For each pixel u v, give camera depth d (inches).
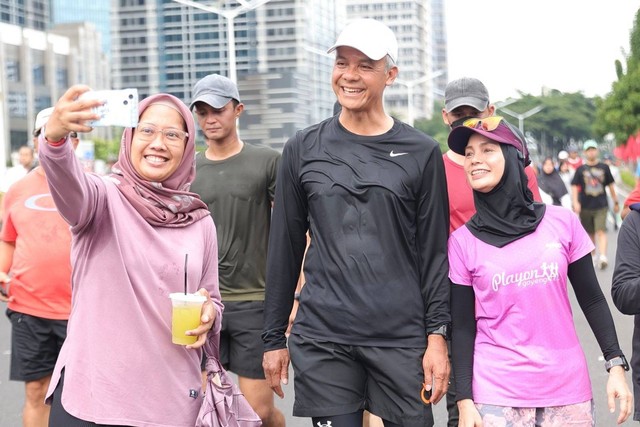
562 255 178.4
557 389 175.3
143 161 163.9
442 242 186.7
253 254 256.8
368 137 188.4
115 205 161.6
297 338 189.9
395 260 184.9
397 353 184.2
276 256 196.7
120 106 142.9
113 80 5113.2
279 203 196.4
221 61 4111.7
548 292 176.7
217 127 258.1
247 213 256.7
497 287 177.2
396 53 190.1
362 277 184.1
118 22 5182.1
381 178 185.3
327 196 186.7
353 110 187.9
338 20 4532.5
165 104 166.2
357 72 186.1
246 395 255.1
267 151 261.1
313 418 190.1
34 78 4921.3
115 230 160.4
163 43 5064.0
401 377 183.6
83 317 160.4
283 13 4010.8
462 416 178.4
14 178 597.6
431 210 186.7
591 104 6245.1
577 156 1025.5
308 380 187.5
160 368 161.6
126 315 159.8
